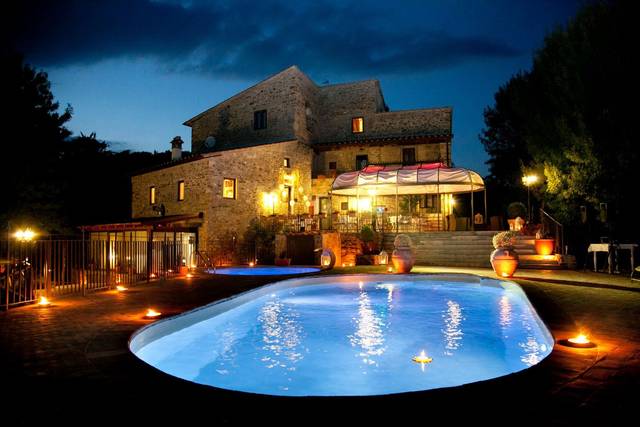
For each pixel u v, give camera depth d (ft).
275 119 95.76
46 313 28.19
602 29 52.95
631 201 51.44
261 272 60.64
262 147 83.76
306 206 96.32
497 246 46.85
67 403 12.23
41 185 71.72
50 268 36.76
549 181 61.67
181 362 20.76
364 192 86.74
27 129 69.77
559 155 60.64
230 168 77.10
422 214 86.89
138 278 49.32
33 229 69.72
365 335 25.94
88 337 20.76
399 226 77.10
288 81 95.14
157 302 32.12
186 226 75.51
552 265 55.26
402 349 22.77
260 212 82.48
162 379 14.05
